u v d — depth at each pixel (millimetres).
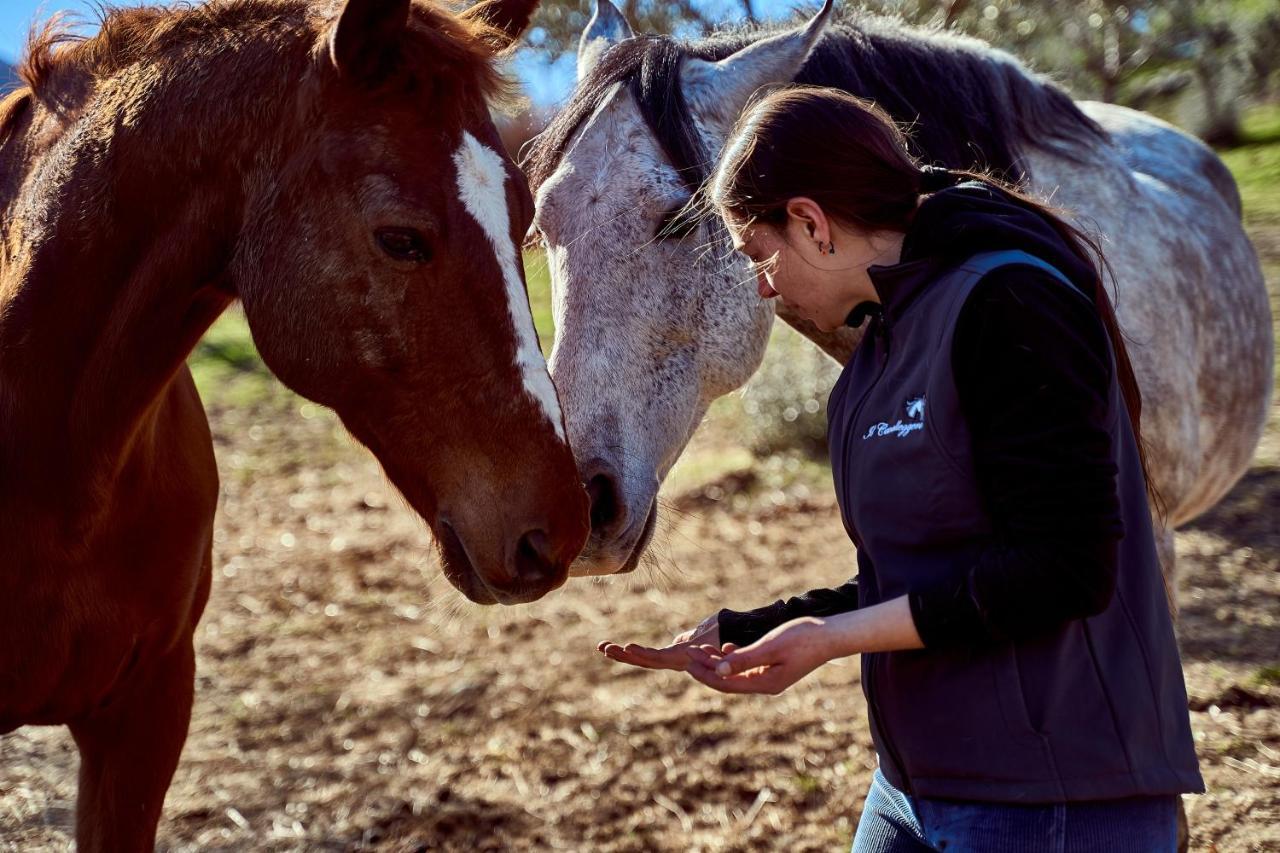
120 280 1766
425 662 4195
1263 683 3506
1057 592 1292
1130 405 1548
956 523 1391
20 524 1809
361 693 3928
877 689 1525
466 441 1625
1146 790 1400
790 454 6664
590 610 4652
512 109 1792
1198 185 3184
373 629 4539
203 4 1793
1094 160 2693
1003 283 1325
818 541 5402
